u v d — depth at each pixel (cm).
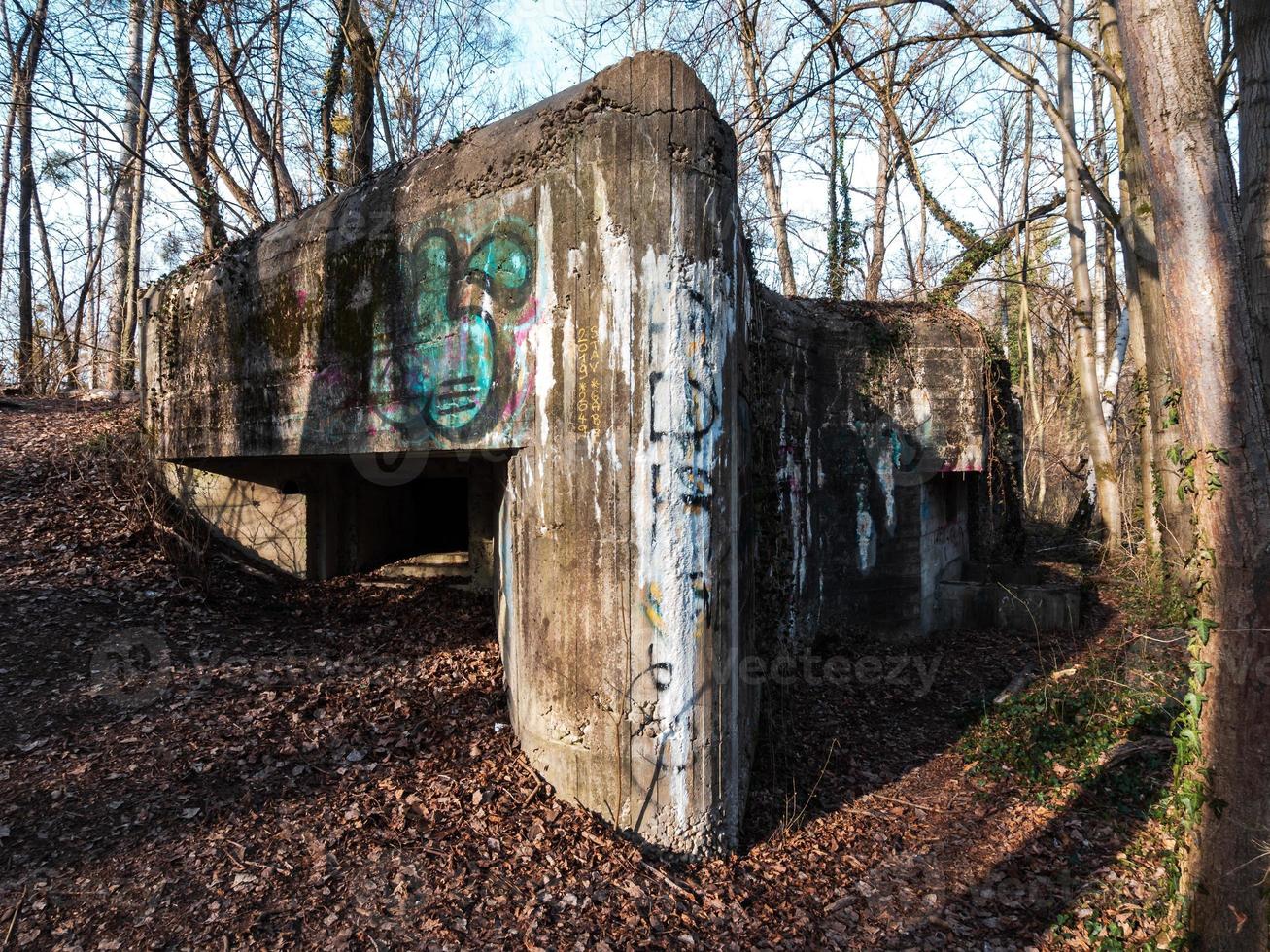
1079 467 1501
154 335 887
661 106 420
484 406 489
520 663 484
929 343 838
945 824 492
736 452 449
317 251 631
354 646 666
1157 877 430
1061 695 650
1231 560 314
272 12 1201
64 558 723
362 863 390
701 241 425
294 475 825
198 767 460
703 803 425
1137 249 935
